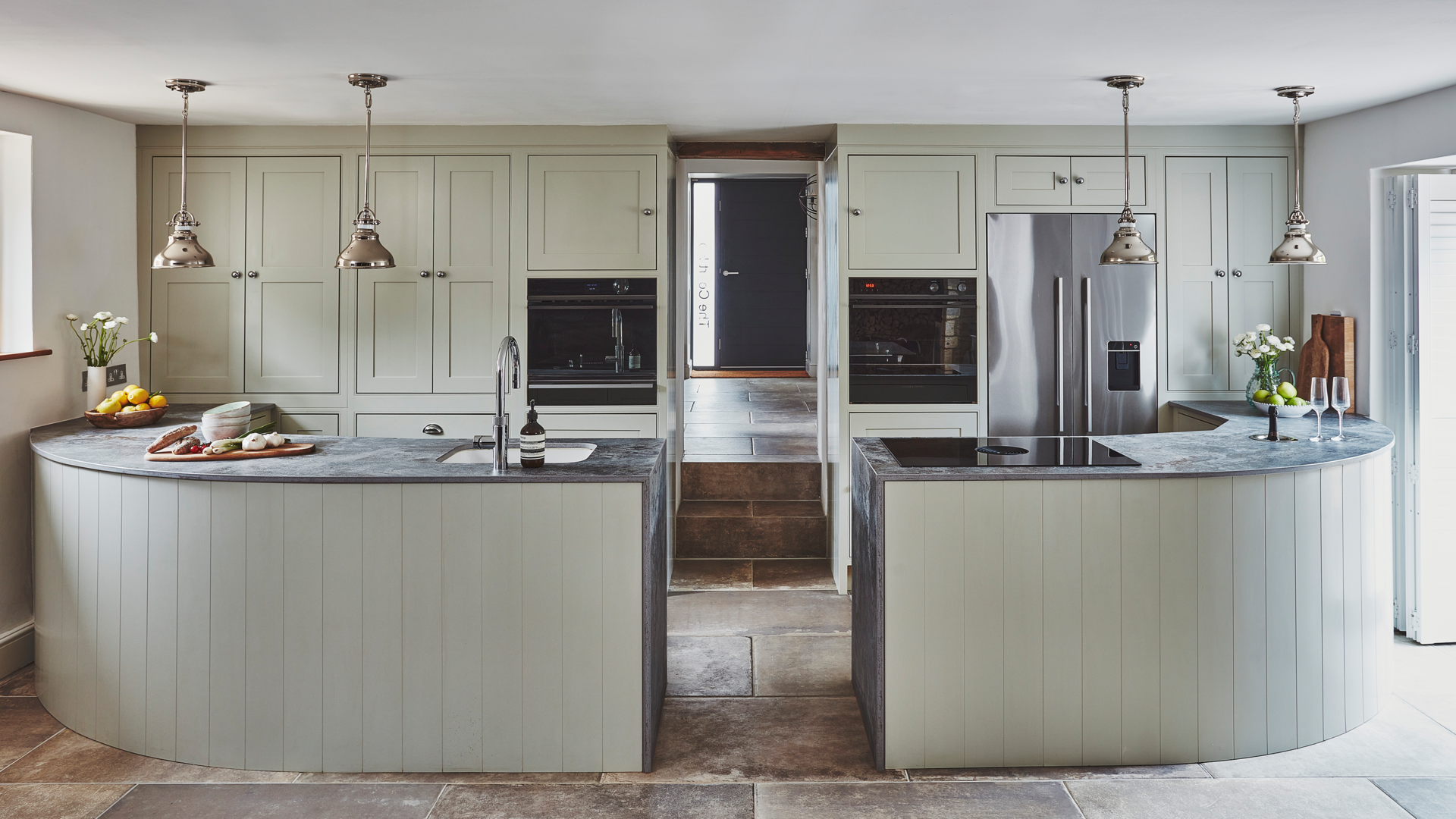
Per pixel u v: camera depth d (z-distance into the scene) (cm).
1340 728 322
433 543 296
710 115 453
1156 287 485
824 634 433
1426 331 413
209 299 478
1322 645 314
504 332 483
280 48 329
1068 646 302
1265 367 457
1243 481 302
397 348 484
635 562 296
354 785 294
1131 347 487
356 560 297
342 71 362
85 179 432
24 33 310
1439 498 414
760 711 349
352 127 475
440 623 297
